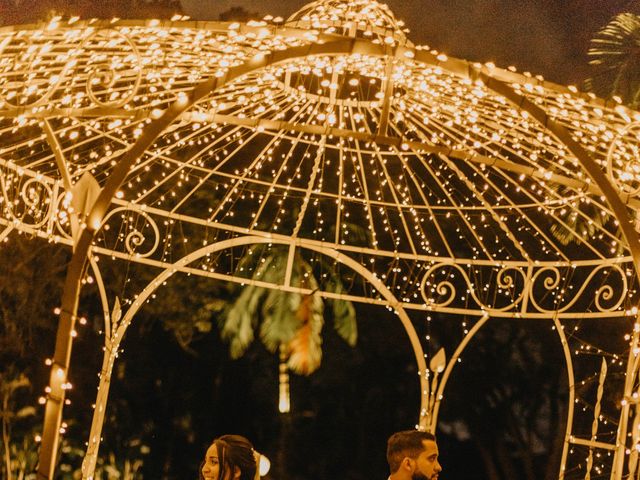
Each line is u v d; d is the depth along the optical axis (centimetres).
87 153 934
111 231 1028
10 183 609
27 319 984
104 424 1057
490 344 1208
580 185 530
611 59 858
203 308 1066
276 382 1198
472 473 1303
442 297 1169
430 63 379
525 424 1261
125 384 1093
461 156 477
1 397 958
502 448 1251
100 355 1073
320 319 1063
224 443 416
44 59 496
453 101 548
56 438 345
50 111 430
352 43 372
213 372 1170
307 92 599
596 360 1131
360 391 1216
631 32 838
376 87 589
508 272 1148
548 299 1145
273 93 598
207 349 1159
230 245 697
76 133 579
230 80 369
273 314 1064
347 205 1106
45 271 979
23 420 995
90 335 1059
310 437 1202
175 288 1047
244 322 1067
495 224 1116
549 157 693
